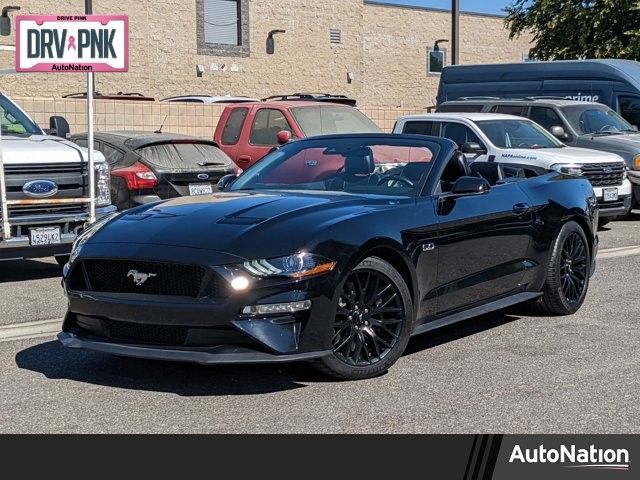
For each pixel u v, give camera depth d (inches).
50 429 196.9
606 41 916.0
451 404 212.1
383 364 232.1
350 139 285.9
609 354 256.5
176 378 233.1
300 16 1218.0
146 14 1077.1
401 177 263.9
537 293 295.7
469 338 276.5
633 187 582.2
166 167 449.7
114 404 213.3
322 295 214.4
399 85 1360.7
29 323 298.4
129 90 1067.9
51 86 1003.3
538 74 711.7
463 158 276.1
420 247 241.8
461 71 765.9
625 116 661.3
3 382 231.3
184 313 210.2
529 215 286.8
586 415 204.4
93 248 227.3
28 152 361.7
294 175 280.4
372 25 1321.4
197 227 224.1
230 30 1160.2
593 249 321.7
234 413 206.2
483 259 267.7
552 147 548.1
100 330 226.4
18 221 357.7
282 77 1206.9
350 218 227.8
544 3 951.6
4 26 969.5
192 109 745.0
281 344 210.1
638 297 338.0
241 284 207.6
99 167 385.7
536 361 249.3
